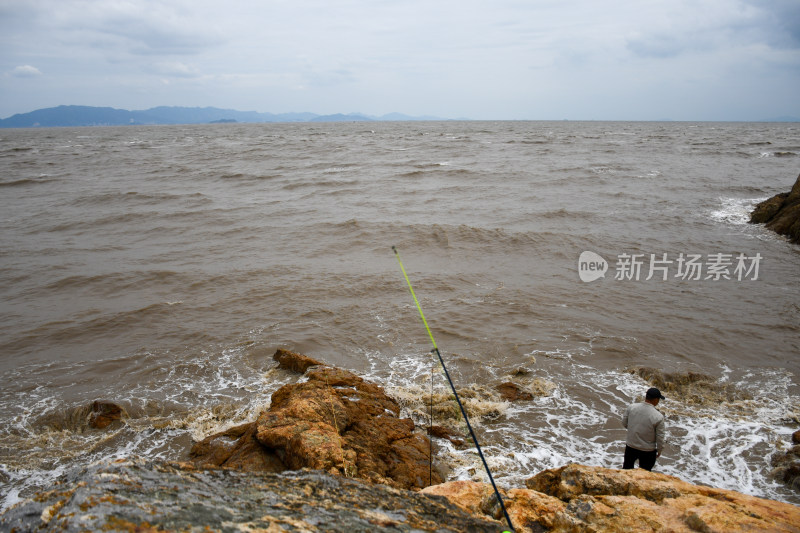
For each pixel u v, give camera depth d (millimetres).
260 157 51656
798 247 17156
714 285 13812
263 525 2178
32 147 72188
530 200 26109
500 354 10172
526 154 52625
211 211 23844
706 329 11078
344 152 58094
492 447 7219
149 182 33500
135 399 8734
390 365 9828
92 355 10398
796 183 20125
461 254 17125
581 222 21000
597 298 13031
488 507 3834
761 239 18156
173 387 9180
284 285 14195
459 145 68688
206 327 11617
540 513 3740
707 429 7598
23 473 6914
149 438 7719
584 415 8094
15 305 12969
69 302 13156
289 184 32062
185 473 2770
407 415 8047
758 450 7043
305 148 65250
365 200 26797
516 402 8477
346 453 5781
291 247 18094
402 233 19375
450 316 12016
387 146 68688
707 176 33094
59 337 11195
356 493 3049
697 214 22125
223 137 104000
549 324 11508
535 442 7371
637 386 8953
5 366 9953
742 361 9734
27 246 18281
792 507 3582
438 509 3080
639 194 27000
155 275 15016
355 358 10148
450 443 7281
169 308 12688
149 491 2338
